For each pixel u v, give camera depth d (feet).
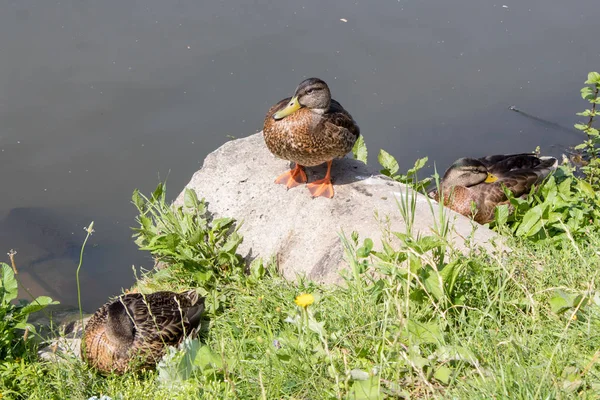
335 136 35.91
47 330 36.60
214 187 39.70
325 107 35.94
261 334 28.40
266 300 31.48
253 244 36.96
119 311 30.45
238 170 39.96
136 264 44.06
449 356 23.22
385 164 42.29
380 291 27.40
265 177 39.17
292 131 35.73
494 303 26.50
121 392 26.66
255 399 23.98
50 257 44.45
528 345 24.00
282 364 24.81
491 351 23.43
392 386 22.20
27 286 41.88
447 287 26.53
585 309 25.09
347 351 25.50
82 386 27.81
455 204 43.27
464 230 33.76
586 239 33.91
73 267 43.68
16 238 45.73
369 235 34.12
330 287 31.55
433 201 36.81
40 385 27.68
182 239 35.58
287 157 37.06
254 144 41.93
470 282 27.86
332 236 34.94
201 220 37.40
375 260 32.22
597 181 45.21
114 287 42.01
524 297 27.32
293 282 32.86
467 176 43.70
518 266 29.55
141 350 30.14
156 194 38.45
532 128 54.95
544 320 25.72
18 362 29.14
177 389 25.55
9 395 27.40
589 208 36.70
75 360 29.37
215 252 35.94
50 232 46.34
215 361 25.46
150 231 37.06
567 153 52.42
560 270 29.45
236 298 32.96
